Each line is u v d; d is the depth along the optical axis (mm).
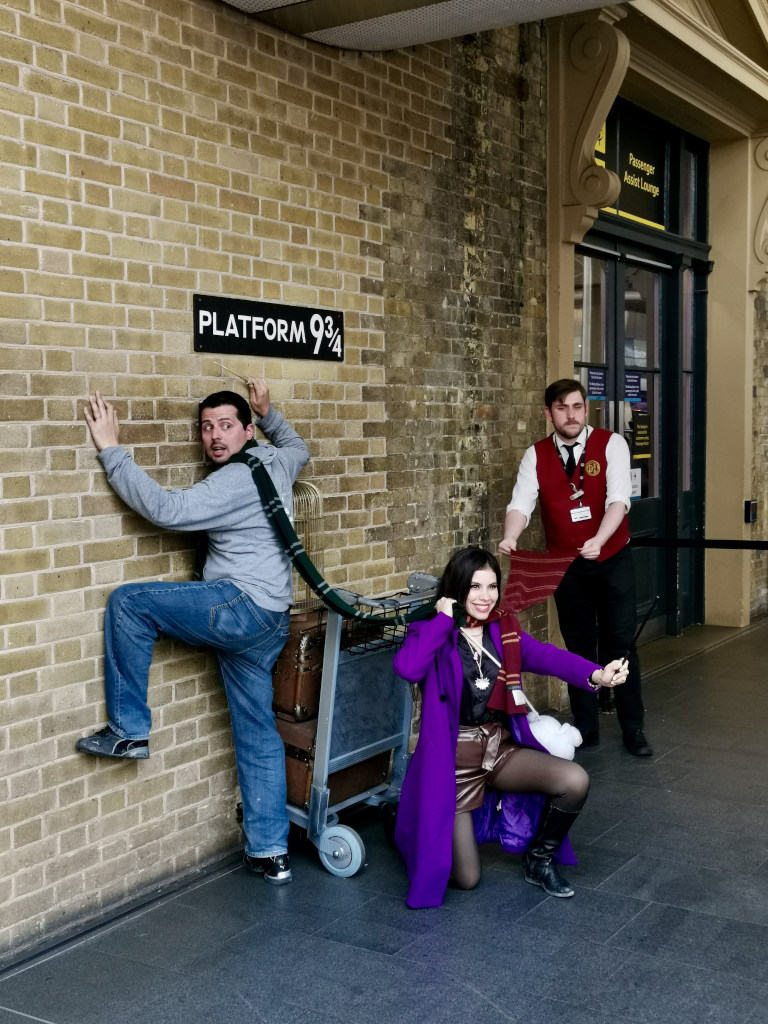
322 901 3820
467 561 3855
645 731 5988
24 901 3447
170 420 3906
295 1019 3041
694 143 8594
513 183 5953
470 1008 3088
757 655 7961
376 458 4988
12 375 3334
